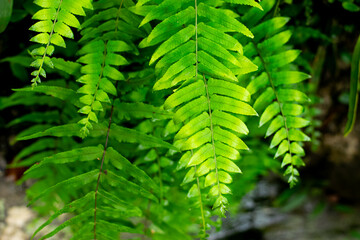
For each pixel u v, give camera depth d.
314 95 2.03
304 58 1.89
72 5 1.52
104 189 1.60
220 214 1.54
